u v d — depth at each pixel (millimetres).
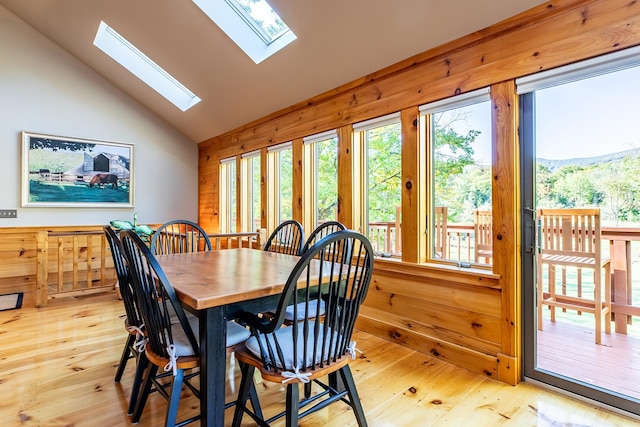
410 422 1656
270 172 4121
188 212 5484
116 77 4559
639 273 2129
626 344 2305
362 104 2947
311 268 1786
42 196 4262
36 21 4055
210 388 1283
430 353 2422
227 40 3139
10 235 4086
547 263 2488
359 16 2398
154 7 3092
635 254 2125
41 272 3598
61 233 3709
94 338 2721
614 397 1744
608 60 1709
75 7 3541
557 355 2205
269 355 1288
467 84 2248
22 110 4129
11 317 3250
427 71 2475
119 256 1704
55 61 4336
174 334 1540
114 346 2564
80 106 4516
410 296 2588
